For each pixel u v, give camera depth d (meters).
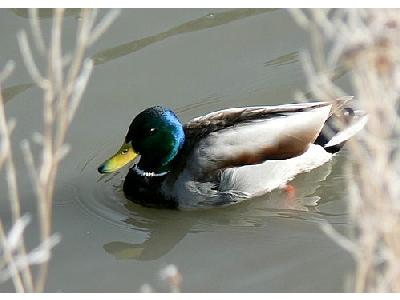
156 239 12.64
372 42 6.91
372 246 7.75
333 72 14.90
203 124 13.32
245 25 16.23
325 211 12.88
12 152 13.83
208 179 13.05
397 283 7.75
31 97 14.80
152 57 15.68
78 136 14.27
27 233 12.55
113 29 16.14
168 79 15.27
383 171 7.26
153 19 16.44
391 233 7.43
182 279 11.70
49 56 7.86
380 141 7.23
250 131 13.14
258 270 11.77
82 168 13.83
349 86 14.59
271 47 15.76
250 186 13.15
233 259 12.05
